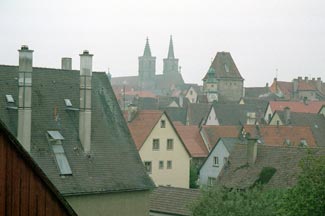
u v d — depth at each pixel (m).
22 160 15.93
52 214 16.61
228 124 122.81
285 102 135.00
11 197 15.73
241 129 88.75
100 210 35.78
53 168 34.69
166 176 76.25
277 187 46.41
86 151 36.69
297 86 186.25
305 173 30.66
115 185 36.34
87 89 36.84
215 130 92.00
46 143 35.50
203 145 89.75
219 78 180.62
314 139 88.81
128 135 39.94
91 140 37.56
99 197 35.75
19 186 15.88
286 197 31.03
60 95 38.50
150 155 75.00
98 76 41.53
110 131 39.06
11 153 15.71
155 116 76.31
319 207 29.56
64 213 16.89
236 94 182.62
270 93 184.38
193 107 130.50
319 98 186.38
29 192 16.09
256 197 35.56
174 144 77.00
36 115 36.44
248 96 192.00
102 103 40.12
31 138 35.09
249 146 51.34
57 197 16.66
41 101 37.28
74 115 38.09
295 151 48.91
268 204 34.19
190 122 128.12
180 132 90.31
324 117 104.56
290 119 102.62
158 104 160.62
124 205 37.00
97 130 38.41
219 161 76.19
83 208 35.03
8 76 37.16
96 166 36.56
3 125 15.44
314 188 29.64
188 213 44.03
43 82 38.28
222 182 51.34
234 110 126.06
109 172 36.84
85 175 35.66
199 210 35.72
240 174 50.84
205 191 36.69
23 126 33.94
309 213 29.70
